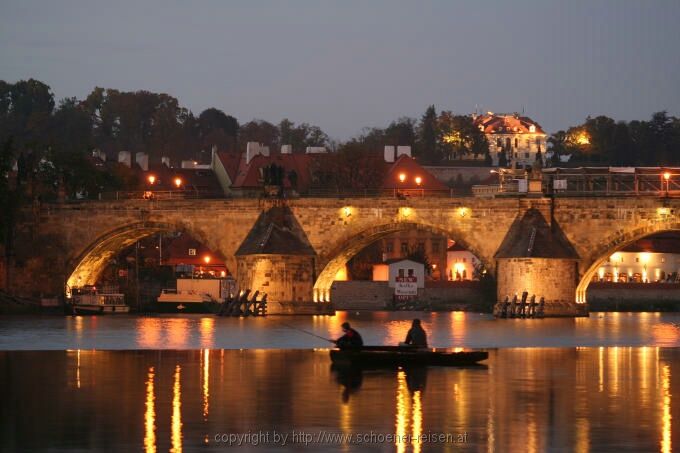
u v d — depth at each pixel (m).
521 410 129.00
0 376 157.38
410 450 109.31
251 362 176.38
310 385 146.75
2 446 110.12
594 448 110.50
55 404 132.12
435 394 139.62
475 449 109.88
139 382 150.50
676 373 162.88
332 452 108.50
